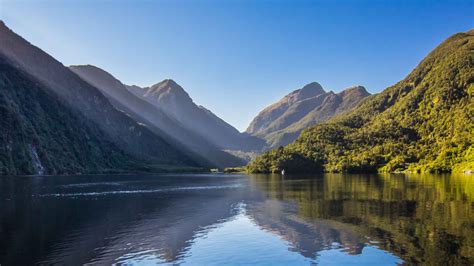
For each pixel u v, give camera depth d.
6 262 35.03
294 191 100.31
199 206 70.44
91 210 65.69
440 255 35.25
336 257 35.53
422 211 58.94
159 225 51.47
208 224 51.94
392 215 55.81
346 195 85.88
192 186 127.44
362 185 117.06
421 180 138.62
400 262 33.59
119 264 34.47
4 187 117.06
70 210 65.75
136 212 63.16
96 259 35.81
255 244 40.56
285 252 37.47
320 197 82.69
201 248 39.34
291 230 47.06
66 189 111.94
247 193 96.81
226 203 74.94
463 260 33.75
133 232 47.06
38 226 51.12
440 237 41.59
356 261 34.22
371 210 61.06
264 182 147.12
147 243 41.41
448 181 129.38
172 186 127.56
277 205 70.38
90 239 43.25
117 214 61.12
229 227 49.69
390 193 88.06
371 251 36.97
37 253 37.84
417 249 37.28
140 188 117.81
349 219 53.41
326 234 44.31
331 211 61.16
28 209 67.19
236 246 39.97
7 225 51.78
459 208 61.34
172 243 41.38
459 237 41.50
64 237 44.44
